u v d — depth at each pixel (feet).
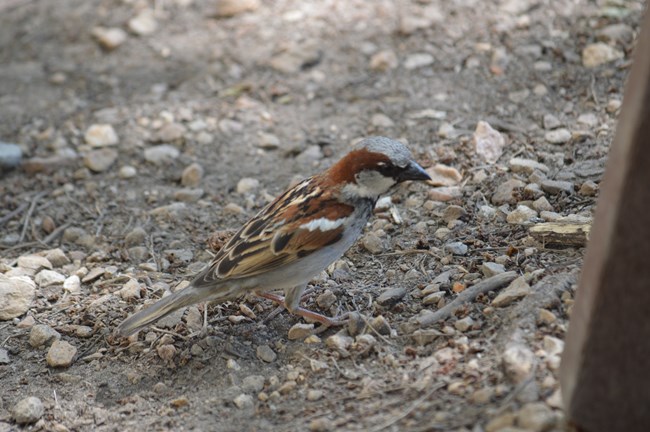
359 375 26.89
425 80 46.52
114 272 35.83
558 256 30.45
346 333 29.27
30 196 42.70
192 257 36.58
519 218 33.35
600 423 20.80
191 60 52.26
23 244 39.01
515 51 46.93
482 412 23.03
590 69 44.29
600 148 37.68
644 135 18.45
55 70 53.06
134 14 56.75
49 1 59.26
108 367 30.37
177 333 31.19
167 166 43.91
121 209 40.98
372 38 50.80
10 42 56.29
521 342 25.17
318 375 27.43
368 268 33.19
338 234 28.96
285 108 47.09
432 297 29.68
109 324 32.37
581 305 20.95
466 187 37.01
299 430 24.80
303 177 41.14
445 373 25.48
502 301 27.96
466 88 45.11
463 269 31.14
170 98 49.03
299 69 49.65
